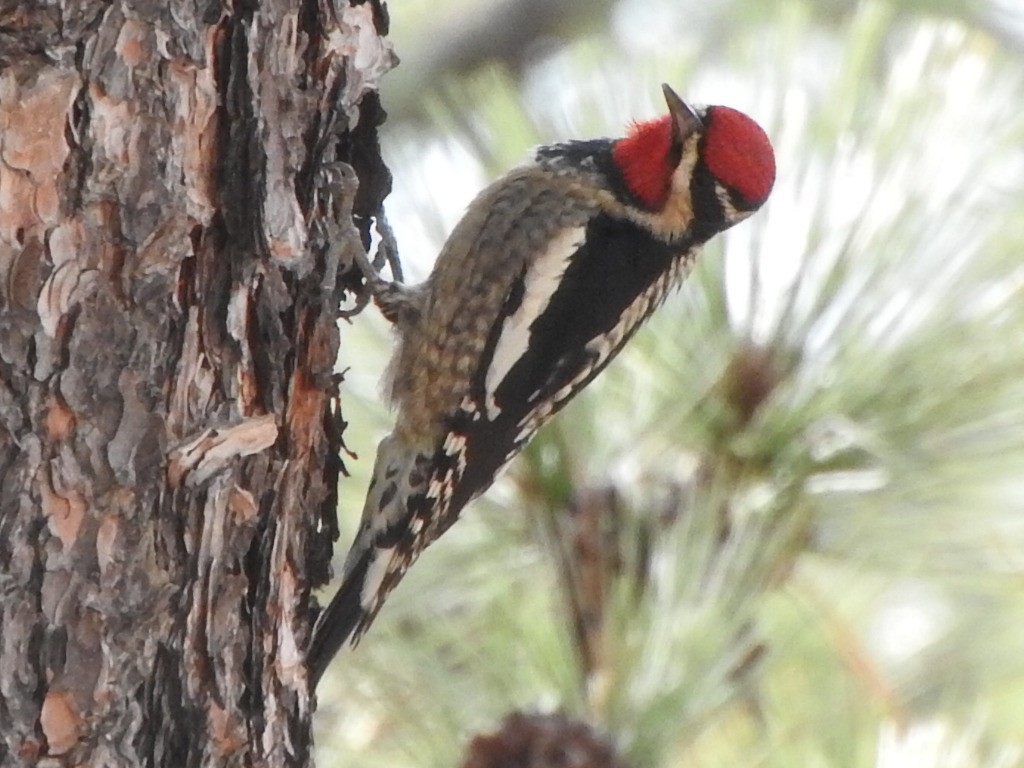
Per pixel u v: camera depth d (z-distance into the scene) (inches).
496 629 299.1
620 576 291.0
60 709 211.5
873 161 302.0
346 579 298.2
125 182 218.7
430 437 310.8
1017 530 305.0
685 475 299.7
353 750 301.1
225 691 232.1
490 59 510.9
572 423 299.9
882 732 294.7
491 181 327.9
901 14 383.9
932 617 378.6
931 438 296.4
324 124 257.8
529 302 311.1
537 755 272.2
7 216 211.5
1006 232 305.0
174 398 225.8
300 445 259.4
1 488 209.9
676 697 280.1
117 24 218.1
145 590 218.7
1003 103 310.5
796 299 297.0
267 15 239.0
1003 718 351.3
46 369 212.7
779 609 324.2
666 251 314.3
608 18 508.1
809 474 294.0
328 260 267.6
